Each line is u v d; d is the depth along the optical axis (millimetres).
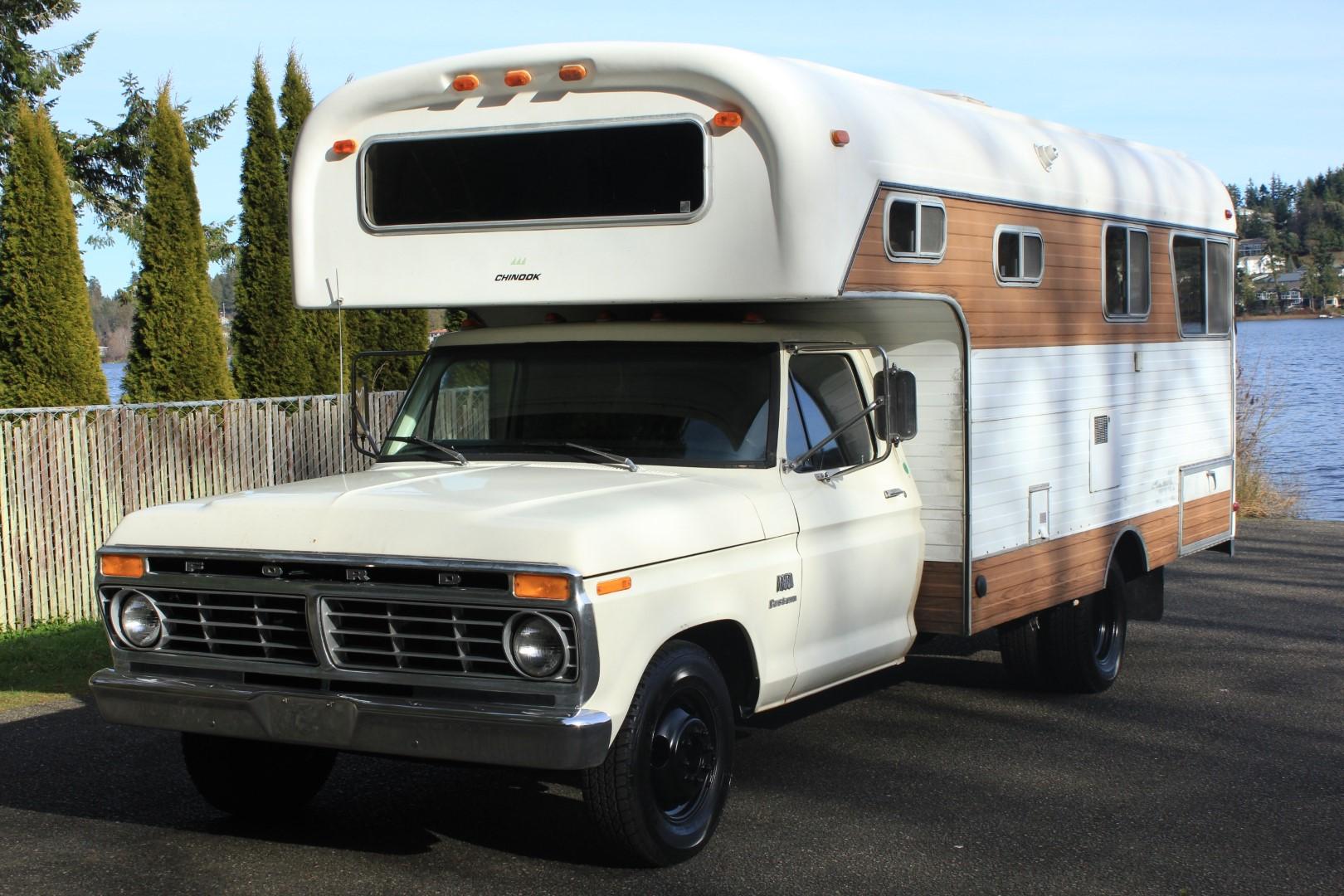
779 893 5445
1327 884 5609
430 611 5176
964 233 7238
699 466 6363
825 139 6176
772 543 6113
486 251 6664
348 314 16312
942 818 6402
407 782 6980
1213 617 11789
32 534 10703
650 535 5363
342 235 6977
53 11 25141
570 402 6750
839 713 8438
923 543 7297
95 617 11133
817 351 6762
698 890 5457
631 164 6387
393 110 6887
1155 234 9453
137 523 5734
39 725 7945
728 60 6152
